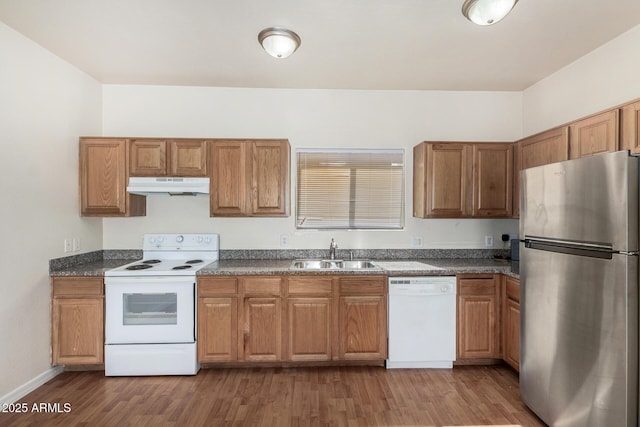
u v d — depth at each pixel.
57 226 2.71
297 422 2.11
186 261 3.21
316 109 3.41
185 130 3.35
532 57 2.70
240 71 2.99
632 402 1.56
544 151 2.70
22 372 2.38
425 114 3.46
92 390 2.48
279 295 2.77
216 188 3.03
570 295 1.82
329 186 3.47
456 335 2.82
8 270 2.28
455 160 3.11
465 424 2.10
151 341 2.68
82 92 3.00
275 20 2.16
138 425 2.08
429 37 2.38
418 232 3.46
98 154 2.97
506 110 3.49
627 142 1.95
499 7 1.85
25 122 2.40
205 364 2.84
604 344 1.63
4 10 2.05
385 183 3.49
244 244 3.39
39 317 2.54
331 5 2.00
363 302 2.79
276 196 3.05
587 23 2.20
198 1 1.96
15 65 2.31
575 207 1.78
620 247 1.56
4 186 2.24
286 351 2.77
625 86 2.33
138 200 3.17
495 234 3.48
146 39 2.43
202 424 2.09
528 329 2.17
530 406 2.16
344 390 2.49
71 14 2.10
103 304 2.68
